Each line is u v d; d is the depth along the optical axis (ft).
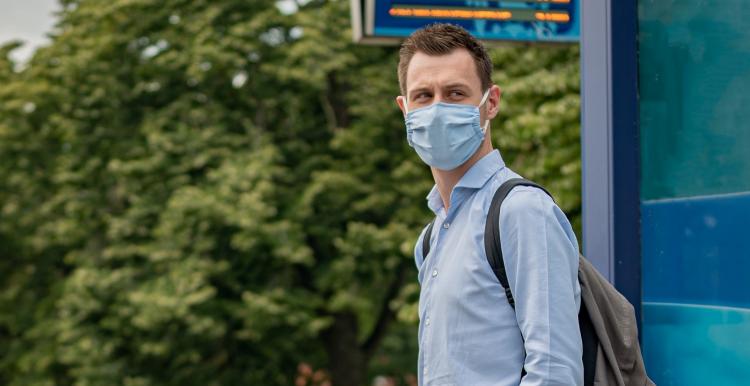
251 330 52.65
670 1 10.00
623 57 10.59
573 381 6.40
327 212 56.24
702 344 9.39
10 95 58.23
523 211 6.59
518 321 6.57
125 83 56.95
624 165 10.54
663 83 10.15
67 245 59.82
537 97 35.96
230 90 56.49
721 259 9.11
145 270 53.47
